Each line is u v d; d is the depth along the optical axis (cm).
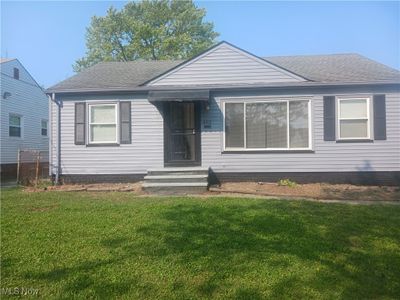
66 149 1211
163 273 421
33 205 803
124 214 703
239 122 1168
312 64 1391
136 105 1198
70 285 391
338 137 1132
